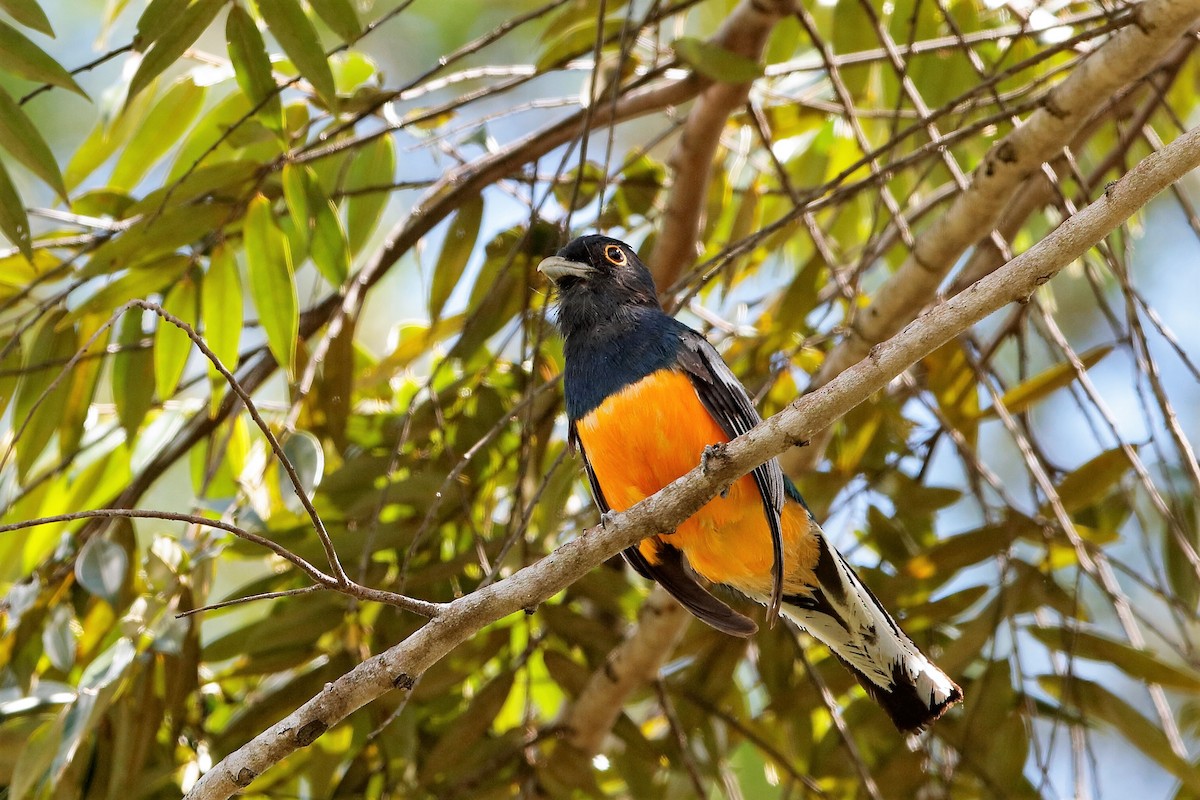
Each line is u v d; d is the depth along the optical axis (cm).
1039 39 1198
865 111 1259
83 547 1002
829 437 1170
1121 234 1081
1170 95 1406
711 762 1129
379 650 1070
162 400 1066
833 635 948
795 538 916
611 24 1164
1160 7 826
